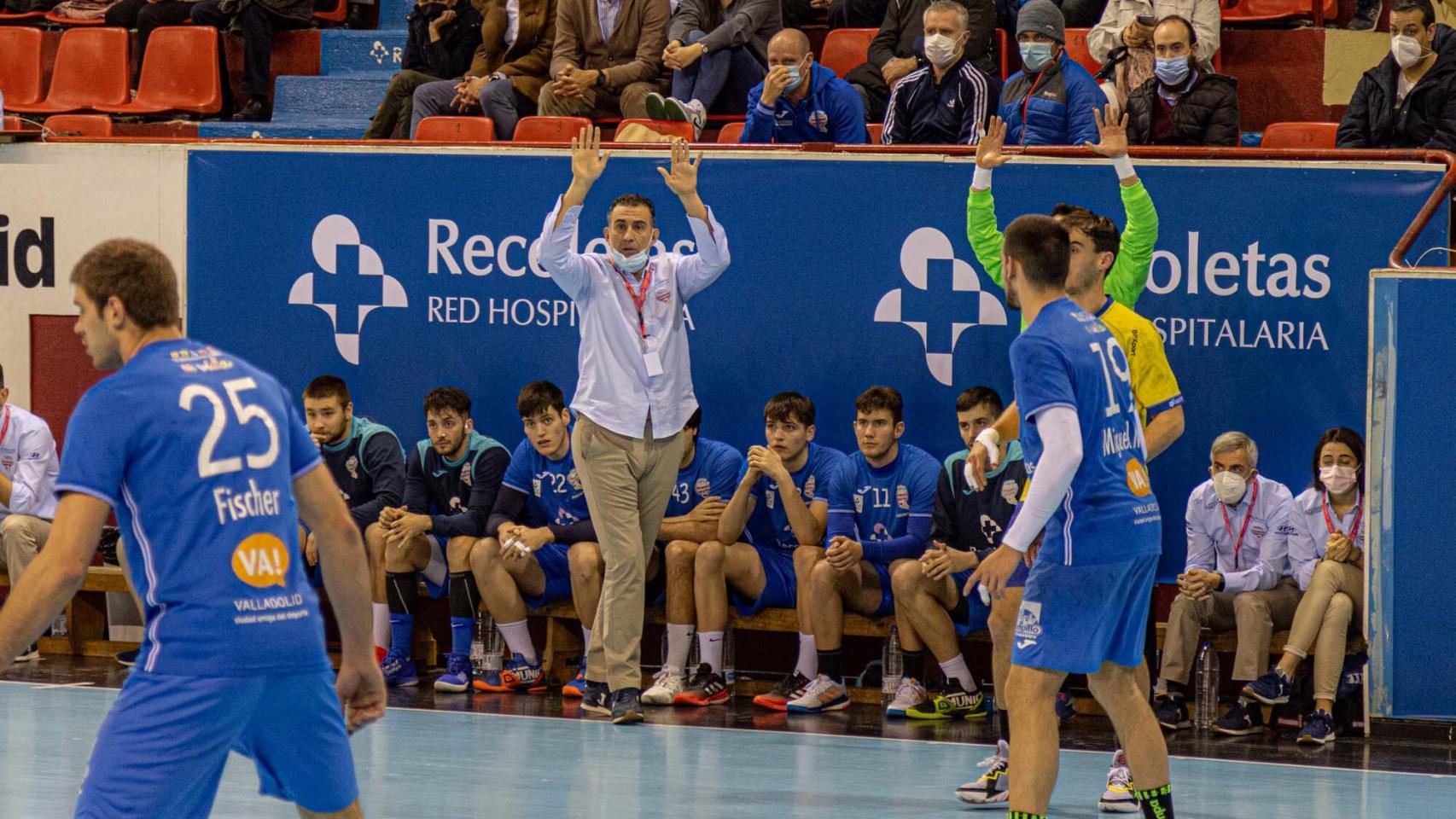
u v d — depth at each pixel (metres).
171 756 6.56
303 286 16.55
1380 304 13.18
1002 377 15.12
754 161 15.52
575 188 13.62
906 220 15.23
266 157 16.55
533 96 19.58
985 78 16.22
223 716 6.66
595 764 12.21
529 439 15.34
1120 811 10.91
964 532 14.16
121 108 21.84
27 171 17.11
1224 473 13.81
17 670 15.91
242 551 6.78
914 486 14.52
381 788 11.29
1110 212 14.76
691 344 15.77
